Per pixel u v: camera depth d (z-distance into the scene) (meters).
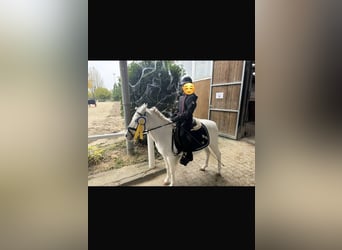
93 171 2.39
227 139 2.96
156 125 1.90
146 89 2.65
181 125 1.93
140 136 1.85
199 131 2.02
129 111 2.47
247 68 2.71
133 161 2.55
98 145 2.53
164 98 2.71
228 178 2.27
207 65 2.95
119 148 2.55
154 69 2.65
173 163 2.01
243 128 2.89
